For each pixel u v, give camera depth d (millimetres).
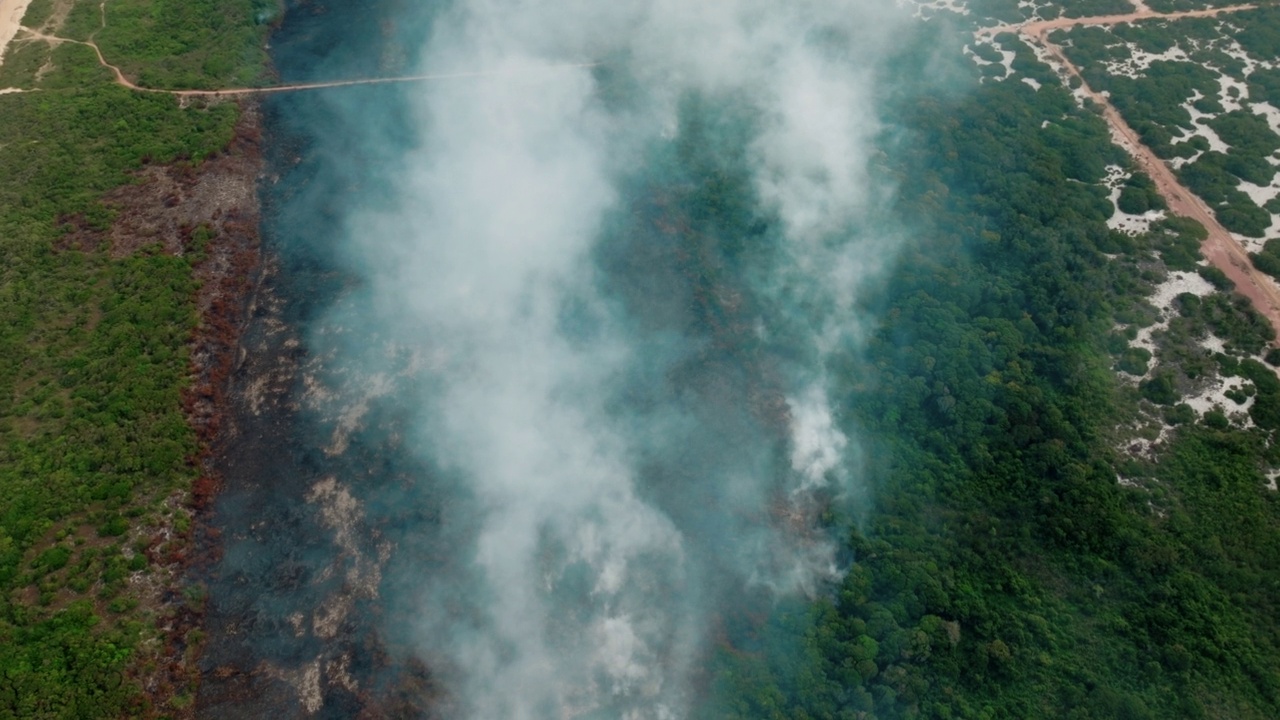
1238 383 108375
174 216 122438
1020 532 96562
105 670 82938
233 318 113625
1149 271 119312
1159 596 91188
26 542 90500
